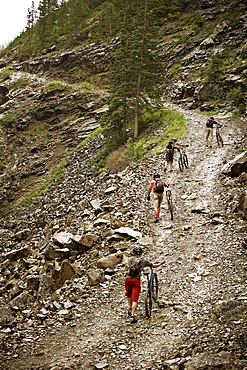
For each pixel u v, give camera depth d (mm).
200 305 5789
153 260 8250
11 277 10805
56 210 20781
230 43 37406
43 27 76875
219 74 31844
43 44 75625
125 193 14188
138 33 27016
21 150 39125
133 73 27672
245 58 31953
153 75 27094
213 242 8438
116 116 27875
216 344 4492
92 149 32875
